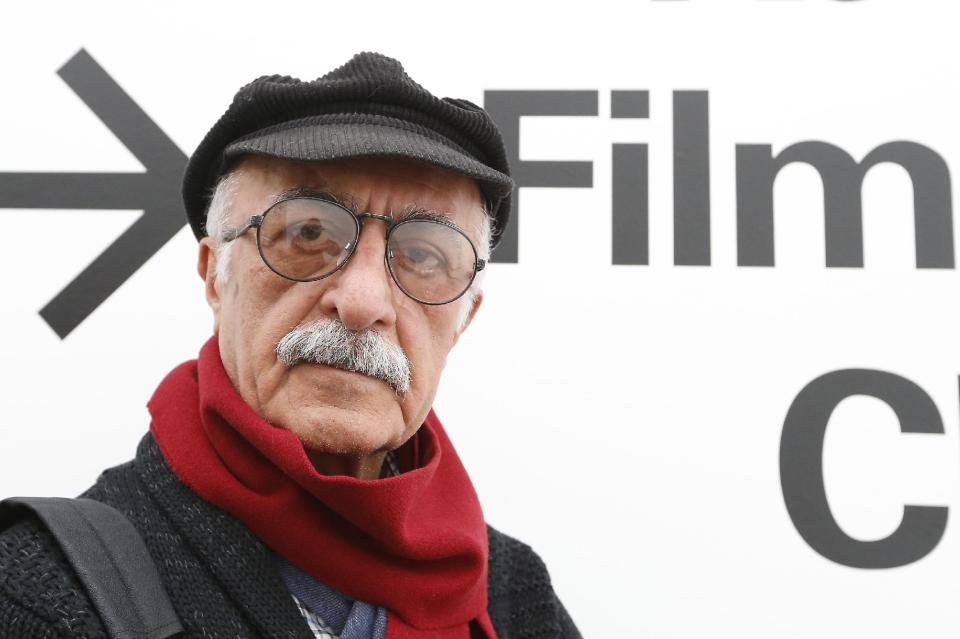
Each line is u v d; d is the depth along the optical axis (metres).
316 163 0.76
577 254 1.57
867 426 1.49
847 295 1.54
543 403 1.51
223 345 0.82
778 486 1.47
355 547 0.79
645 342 1.53
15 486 1.44
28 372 1.49
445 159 0.76
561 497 1.48
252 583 0.72
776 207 1.58
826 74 1.62
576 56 1.64
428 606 0.82
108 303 1.52
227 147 0.82
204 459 0.78
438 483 0.99
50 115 1.59
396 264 0.80
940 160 1.58
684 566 1.45
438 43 1.65
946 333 1.52
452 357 1.52
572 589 1.44
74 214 1.56
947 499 1.46
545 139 1.61
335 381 0.75
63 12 1.63
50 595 0.62
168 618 0.66
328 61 1.65
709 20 1.64
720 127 1.61
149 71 1.62
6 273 1.52
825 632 1.42
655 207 1.58
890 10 1.63
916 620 1.42
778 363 1.52
